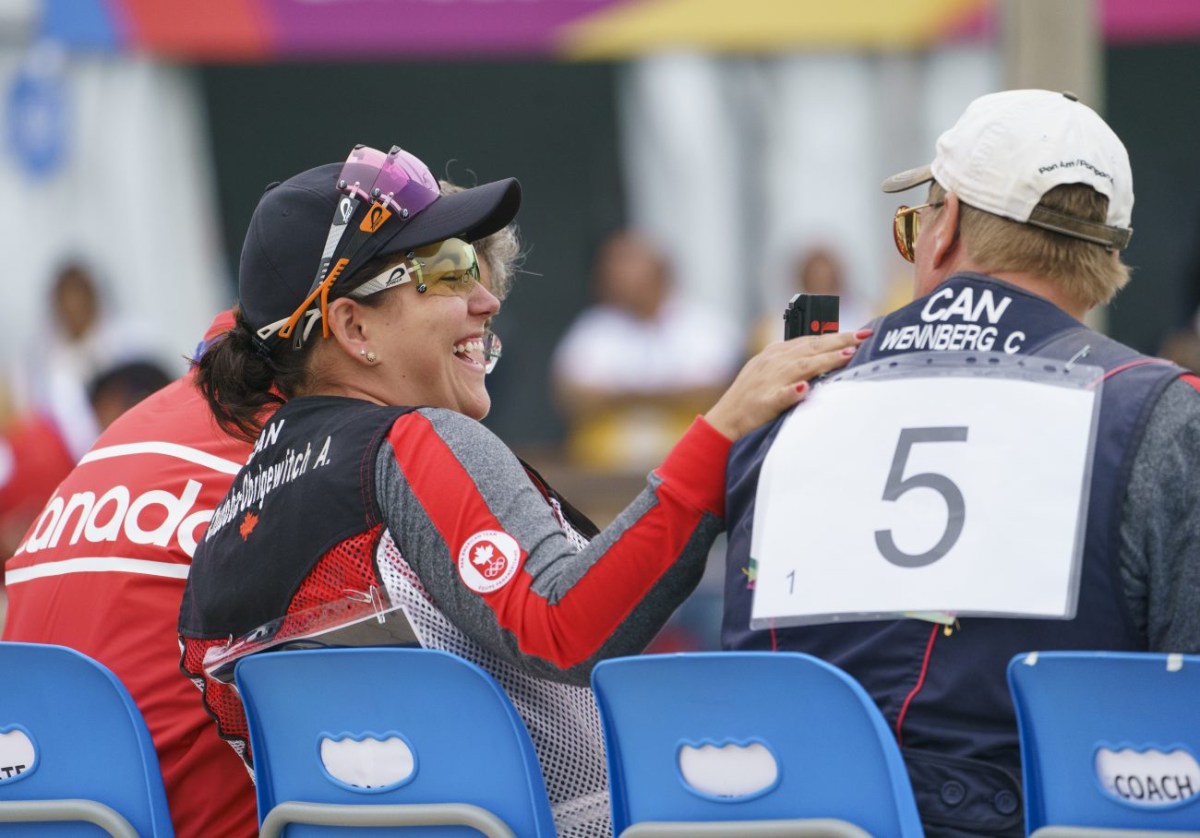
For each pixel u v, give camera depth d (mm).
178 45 26984
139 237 29672
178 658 9617
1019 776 7191
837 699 6930
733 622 7938
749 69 30672
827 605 7262
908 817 6852
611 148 32094
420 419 8422
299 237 8969
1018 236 7633
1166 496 7031
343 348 9008
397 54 29859
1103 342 7406
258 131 31922
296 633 8430
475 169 32500
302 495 8492
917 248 8188
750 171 30891
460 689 7801
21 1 27891
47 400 21656
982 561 7051
